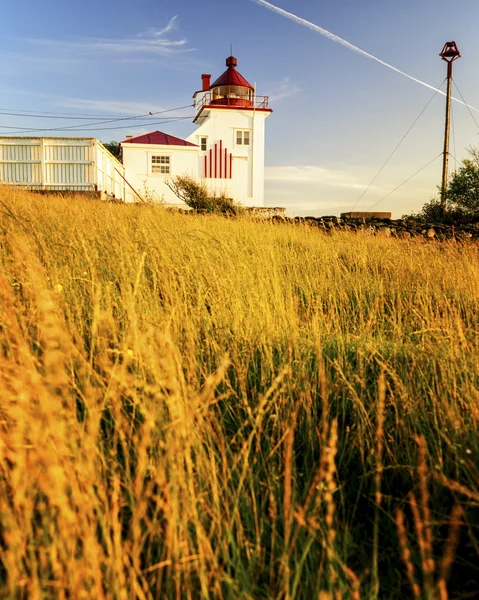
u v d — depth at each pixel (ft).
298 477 8.07
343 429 9.34
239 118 103.04
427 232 41.75
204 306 13.89
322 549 6.24
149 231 21.59
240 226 31.78
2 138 62.23
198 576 5.94
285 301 15.80
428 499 7.73
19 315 10.00
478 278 19.92
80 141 62.85
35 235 17.52
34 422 5.91
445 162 77.97
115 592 5.13
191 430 6.94
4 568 5.93
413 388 10.25
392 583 6.36
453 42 76.59
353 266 24.26
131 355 7.97
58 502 5.13
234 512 6.38
